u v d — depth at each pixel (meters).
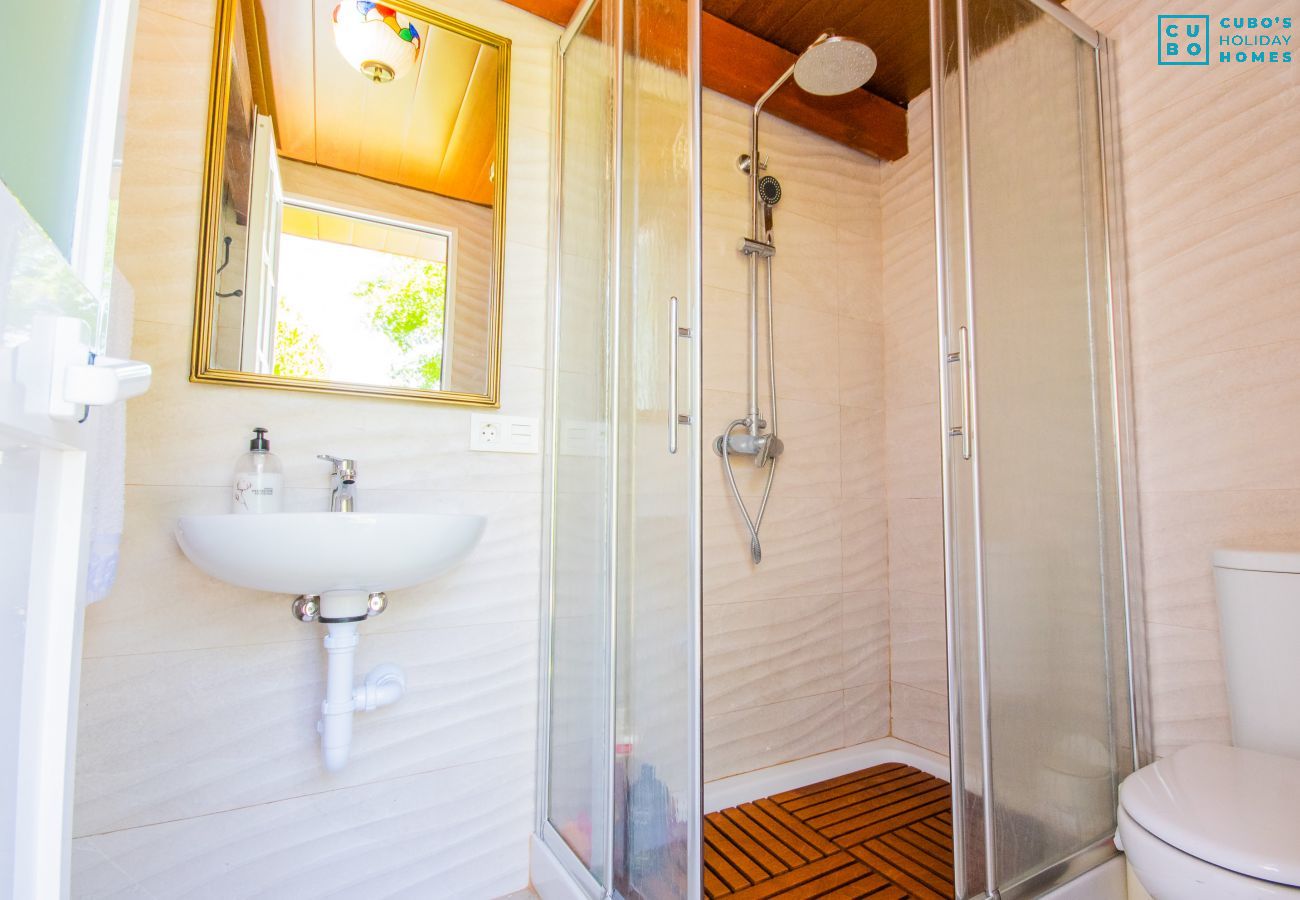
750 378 2.15
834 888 1.50
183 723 1.29
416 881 1.48
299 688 1.40
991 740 1.27
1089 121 1.67
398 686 1.40
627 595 1.36
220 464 1.36
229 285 1.41
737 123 2.21
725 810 1.90
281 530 1.06
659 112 1.36
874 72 2.12
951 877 1.54
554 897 1.46
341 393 1.48
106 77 0.60
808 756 2.16
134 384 0.59
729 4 2.00
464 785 1.55
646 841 1.26
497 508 1.64
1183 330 1.57
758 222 2.18
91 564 1.05
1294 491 1.37
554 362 1.71
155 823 1.26
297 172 1.51
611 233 1.50
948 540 1.33
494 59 1.74
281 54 1.52
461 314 1.64
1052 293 1.54
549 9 1.79
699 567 1.16
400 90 1.63
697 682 1.13
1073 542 1.49
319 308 1.50
